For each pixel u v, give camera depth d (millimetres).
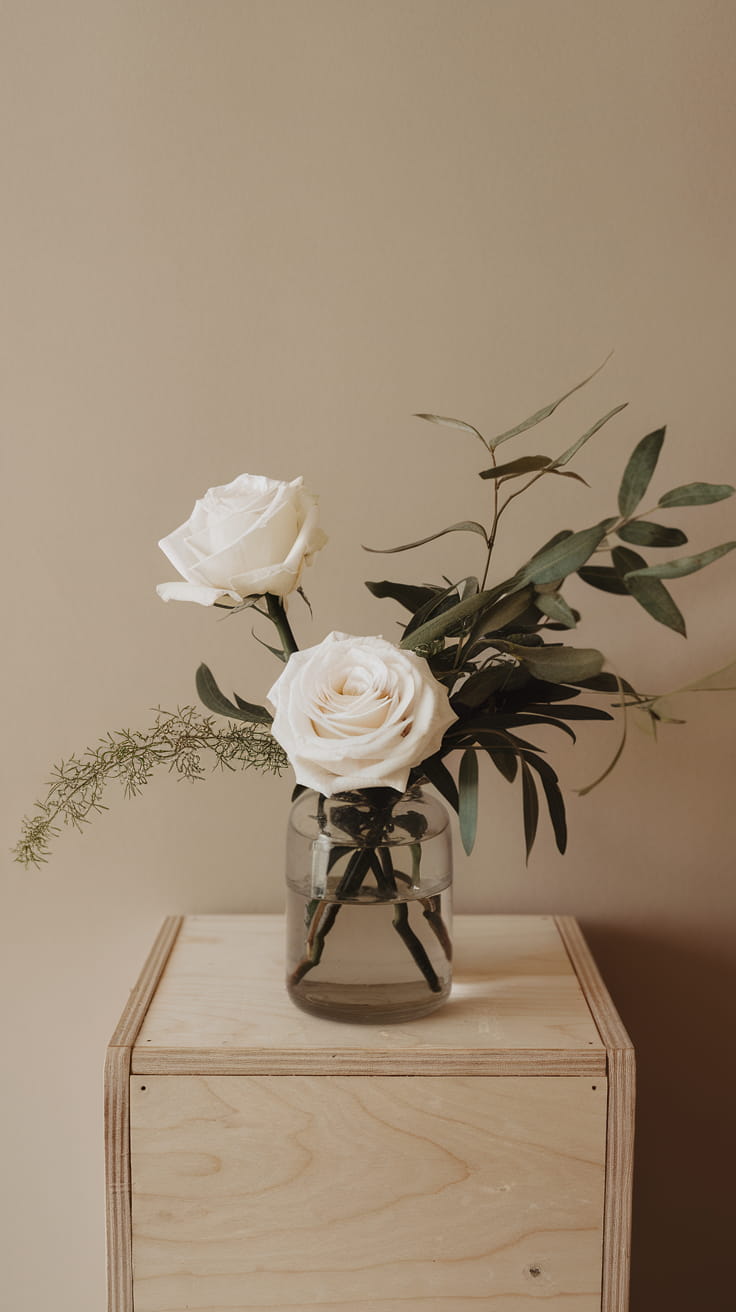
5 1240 1146
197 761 1095
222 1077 895
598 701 1095
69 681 1090
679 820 1107
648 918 1119
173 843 1106
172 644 1086
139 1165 899
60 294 1055
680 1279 1154
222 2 1029
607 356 1061
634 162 1046
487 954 1034
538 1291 908
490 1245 905
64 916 1114
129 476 1072
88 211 1048
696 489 841
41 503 1073
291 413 1066
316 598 1083
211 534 868
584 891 1117
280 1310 909
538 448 1070
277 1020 933
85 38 1032
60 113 1039
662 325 1060
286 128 1041
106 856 1108
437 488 1074
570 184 1047
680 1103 1137
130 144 1042
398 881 911
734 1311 1151
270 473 1071
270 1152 899
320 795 906
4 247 1050
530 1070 893
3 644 1086
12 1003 1122
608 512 1075
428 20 1032
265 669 1087
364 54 1035
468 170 1046
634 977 1125
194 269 1053
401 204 1049
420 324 1060
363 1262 907
